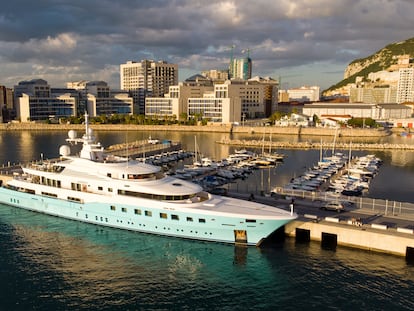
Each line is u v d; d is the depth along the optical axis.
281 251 51.53
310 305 39.78
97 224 60.06
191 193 55.19
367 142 185.88
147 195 55.12
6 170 92.25
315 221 55.06
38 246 53.53
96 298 41.09
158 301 40.66
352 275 45.16
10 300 40.66
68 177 61.66
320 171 103.62
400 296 41.03
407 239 48.16
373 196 82.81
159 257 50.31
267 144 173.50
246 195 70.06
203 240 53.84
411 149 158.50
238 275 45.78
